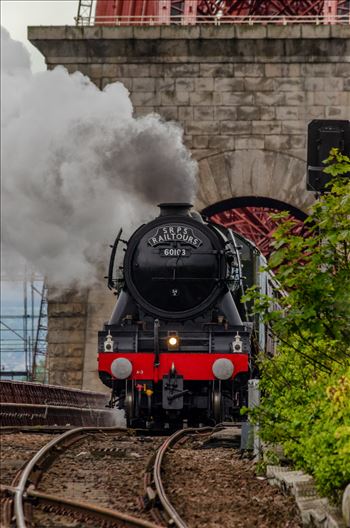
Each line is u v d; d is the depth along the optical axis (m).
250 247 66.75
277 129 86.81
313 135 43.94
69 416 73.75
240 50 86.50
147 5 99.56
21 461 41.06
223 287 62.41
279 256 35.62
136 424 62.94
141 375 61.03
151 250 62.66
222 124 86.88
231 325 61.47
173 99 87.00
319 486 32.44
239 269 61.84
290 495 34.19
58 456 42.97
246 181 87.06
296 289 35.34
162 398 61.03
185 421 62.47
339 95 86.31
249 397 48.06
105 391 85.12
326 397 35.84
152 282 62.34
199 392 61.88
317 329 35.12
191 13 95.31
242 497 35.06
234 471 40.03
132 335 61.56
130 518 29.98
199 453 45.69
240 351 60.78
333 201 35.41
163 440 51.50
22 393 65.00
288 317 35.59
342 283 35.00
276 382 41.94
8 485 35.28
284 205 88.50
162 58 86.75
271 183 87.00
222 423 56.31
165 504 32.16
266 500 34.25
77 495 34.88
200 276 62.25
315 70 86.50
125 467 40.69
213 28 86.06
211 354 60.88
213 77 86.88
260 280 65.88
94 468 40.34
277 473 36.22
